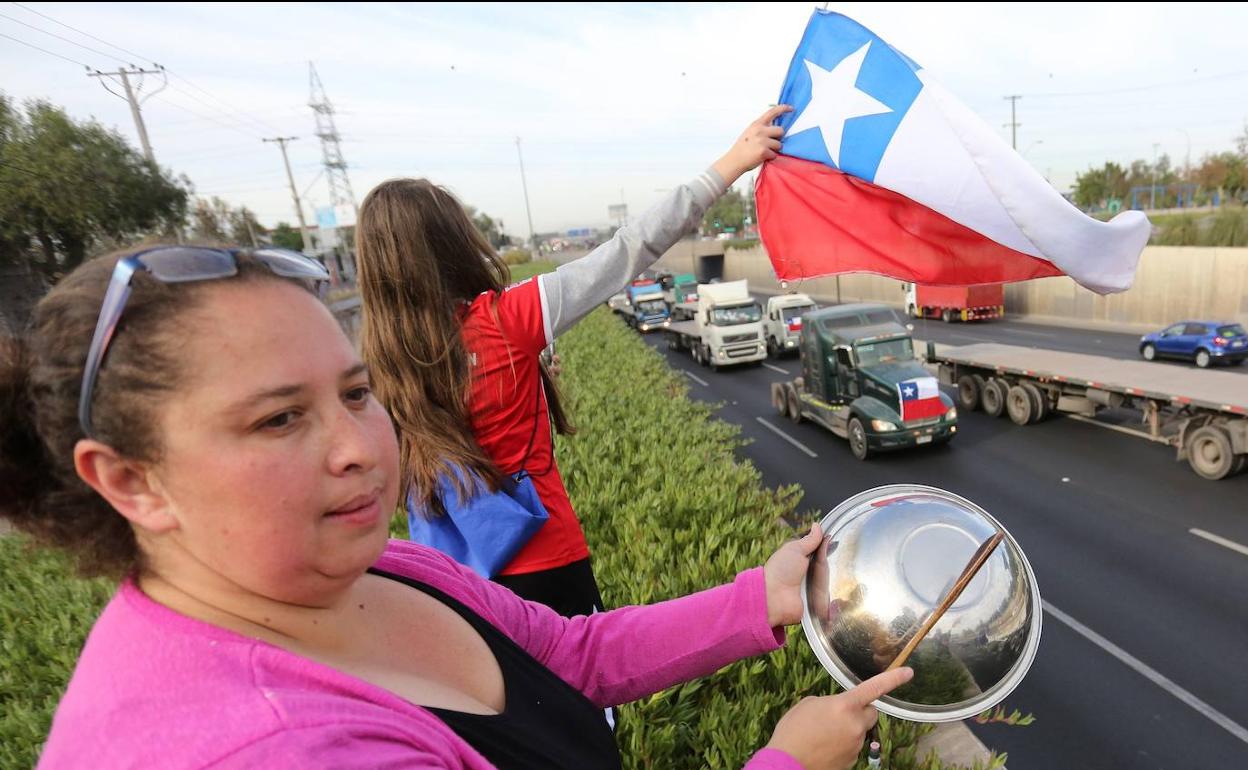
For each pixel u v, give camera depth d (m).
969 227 1.67
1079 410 10.75
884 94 1.71
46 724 3.04
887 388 10.16
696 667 1.18
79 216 4.87
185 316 0.56
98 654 0.58
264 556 0.60
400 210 1.50
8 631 3.95
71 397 0.57
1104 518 7.44
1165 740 4.11
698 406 10.64
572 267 1.57
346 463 0.63
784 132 1.87
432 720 0.65
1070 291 25.14
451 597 0.99
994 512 8.00
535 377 1.63
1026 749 4.12
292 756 0.48
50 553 0.67
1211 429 8.17
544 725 0.90
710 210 1.73
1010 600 1.04
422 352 1.50
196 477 0.58
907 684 1.03
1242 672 4.64
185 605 0.65
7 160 4.65
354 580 0.67
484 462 1.55
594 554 4.18
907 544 1.08
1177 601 5.61
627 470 6.04
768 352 21.95
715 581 3.79
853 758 0.92
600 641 1.20
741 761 2.48
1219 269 20.03
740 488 6.25
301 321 0.63
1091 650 5.07
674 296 31.19
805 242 1.91
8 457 0.62
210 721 0.50
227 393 0.57
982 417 12.51
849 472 9.98
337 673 0.60
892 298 32.28
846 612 1.07
